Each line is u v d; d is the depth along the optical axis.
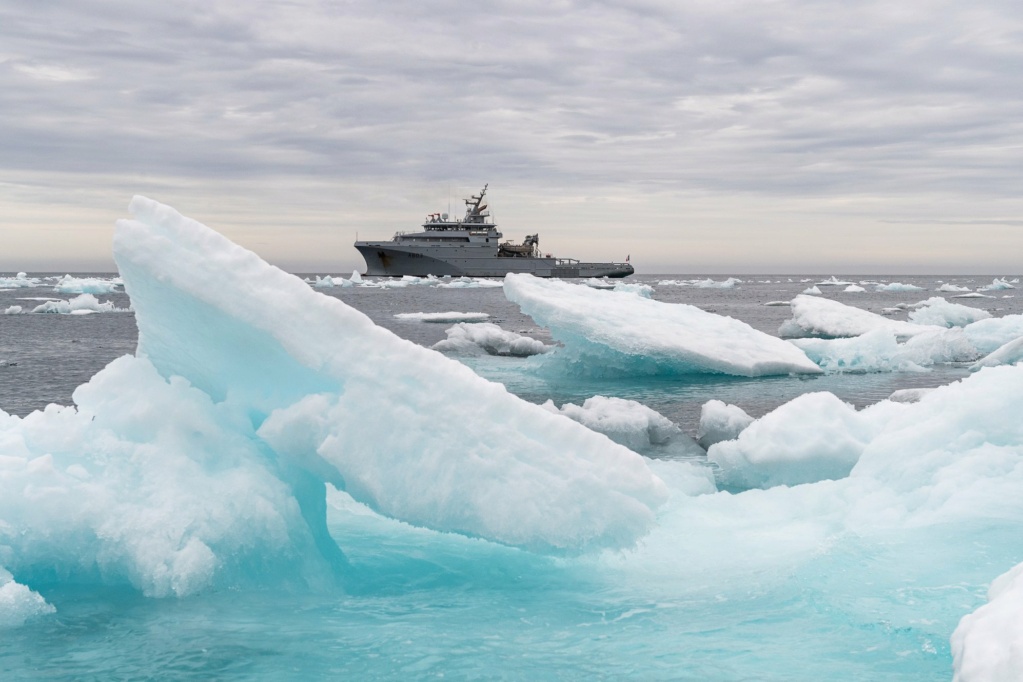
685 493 9.98
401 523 8.40
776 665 5.42
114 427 6.97
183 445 6.81
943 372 25.56
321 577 6.79
